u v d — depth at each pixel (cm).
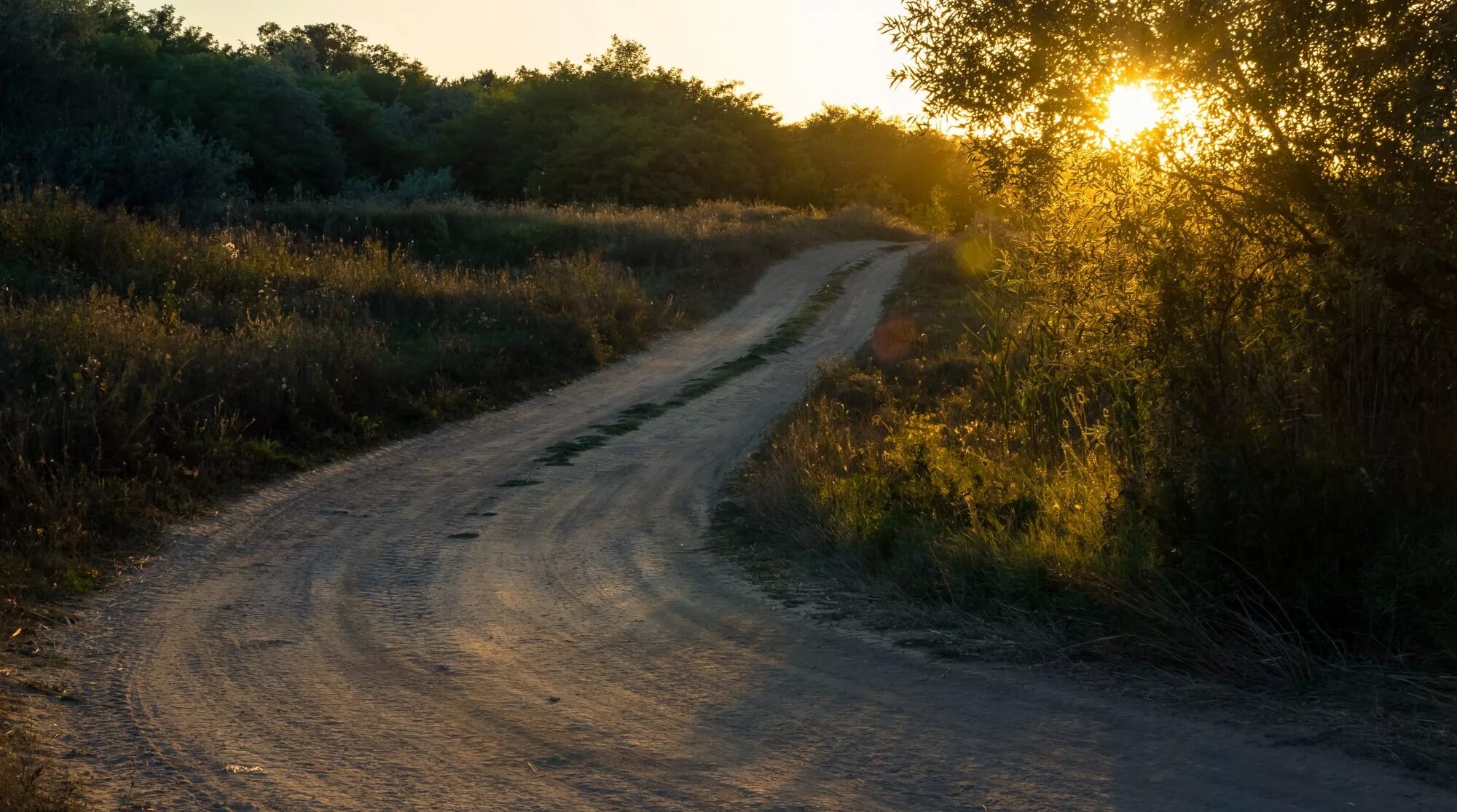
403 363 1812
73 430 1142
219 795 438
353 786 446
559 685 581
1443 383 759
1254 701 512
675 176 7019
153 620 748
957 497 904
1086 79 766
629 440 1620
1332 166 718
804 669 594
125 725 527
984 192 865
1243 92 718
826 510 977
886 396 1812
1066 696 530
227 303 1938
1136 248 772
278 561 945
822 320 2930
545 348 2145
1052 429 1117
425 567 914
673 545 983
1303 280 771
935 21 823
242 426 1374
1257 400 768
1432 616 568
